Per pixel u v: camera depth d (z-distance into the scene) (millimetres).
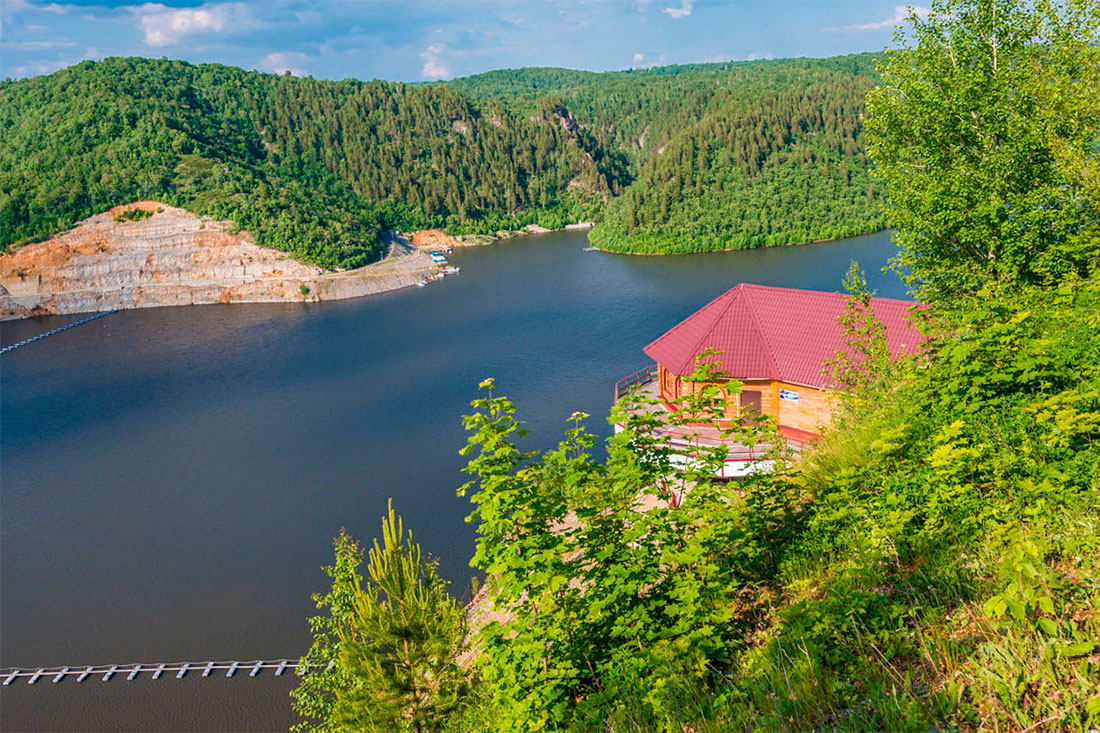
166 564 55938
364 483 68625
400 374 107750
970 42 25500
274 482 70750
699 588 9414
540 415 82750
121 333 156125
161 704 40188
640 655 8984
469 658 28328
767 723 5969
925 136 27047
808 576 9688
